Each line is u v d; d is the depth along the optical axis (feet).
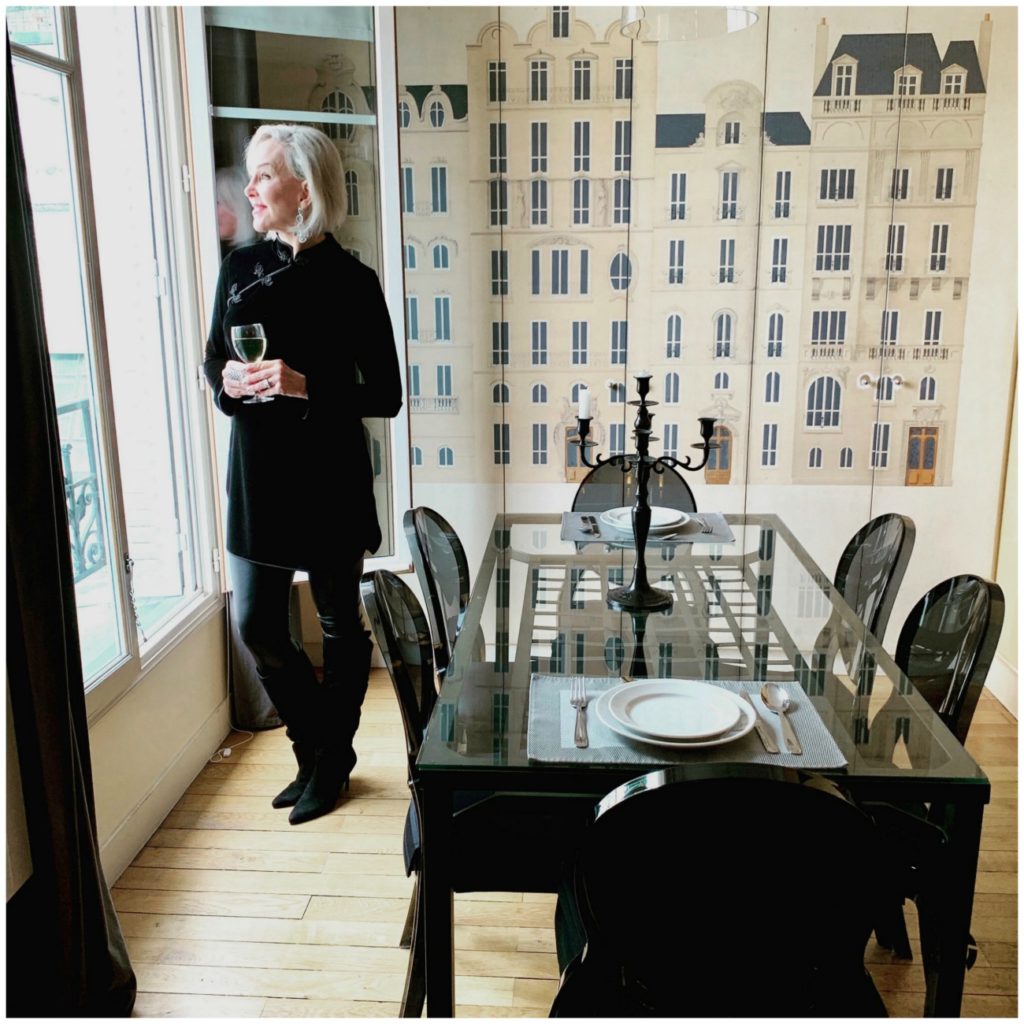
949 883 5.23
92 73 8.53
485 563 8.32
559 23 10.97
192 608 10.01
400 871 8.29
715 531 9.27
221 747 10.50
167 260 9.71
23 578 5.85
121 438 9.10
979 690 5.88
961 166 11.02
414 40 11.07
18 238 5.65
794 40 10.84
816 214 11.24
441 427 12.12
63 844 6.16
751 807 4.06
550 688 5.99
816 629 6.95
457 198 11.47
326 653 9.29
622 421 12.00
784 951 4.38
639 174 11.30
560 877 5.89
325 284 8.54
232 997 6.86
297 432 8.51
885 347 11.55
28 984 6.37
